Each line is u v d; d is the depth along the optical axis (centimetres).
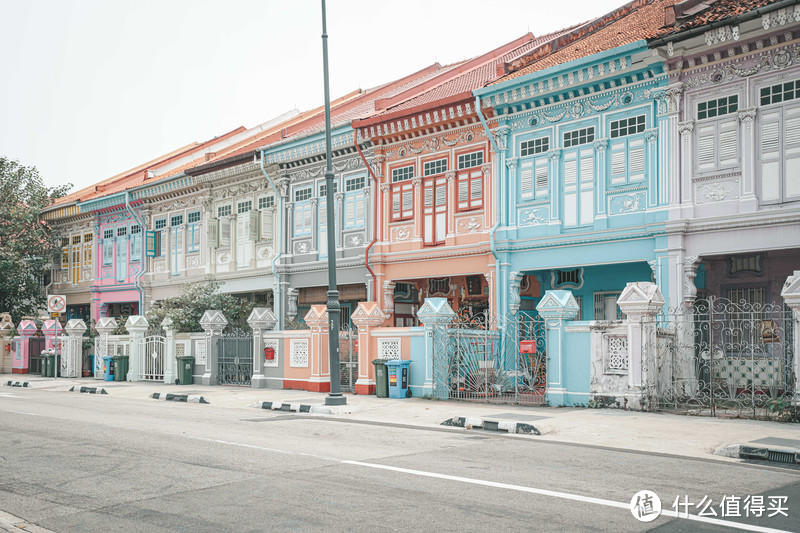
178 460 956
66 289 3778
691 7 1786
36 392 2284
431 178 2253
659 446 1088
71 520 674
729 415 1395
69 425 1332
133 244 3422
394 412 1559
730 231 1616
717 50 1644
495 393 1850
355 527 629
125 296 3416
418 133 2281
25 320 3344
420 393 1845
